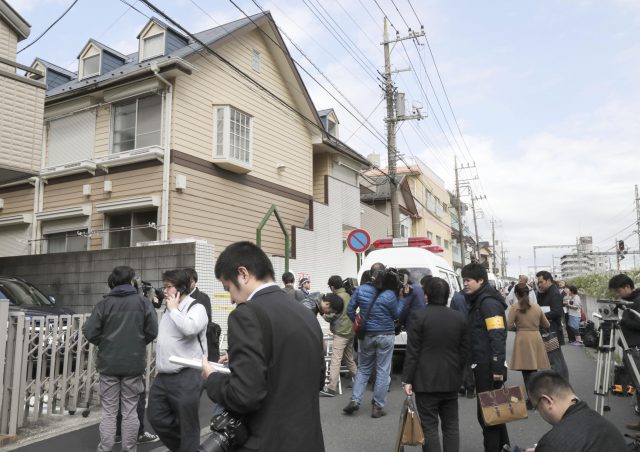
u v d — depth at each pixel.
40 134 8.65
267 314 2.33
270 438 2.21
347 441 5.72
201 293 6.16
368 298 6.82
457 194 39.91
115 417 4.78
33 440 5.50
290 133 17.58
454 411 4.61
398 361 10.64
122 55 16.36
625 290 5.93
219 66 14.63
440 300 4.62
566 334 16.30
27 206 15.10
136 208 13.16
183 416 4.23
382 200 29.62
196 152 13.62
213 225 13.96
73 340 6.61
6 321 5.40
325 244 17.97
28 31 9.85
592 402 7.32
